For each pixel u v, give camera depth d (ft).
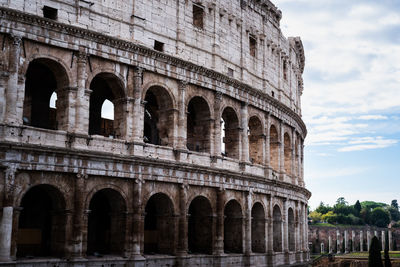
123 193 191.93
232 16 258.78
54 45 177.88
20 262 160.86
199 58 233.96
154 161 199.41
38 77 207.92
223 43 250.16
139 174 195.62
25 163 165.78
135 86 200.85
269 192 269.64
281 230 284.82
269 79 288.92
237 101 254.27
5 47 167.63
